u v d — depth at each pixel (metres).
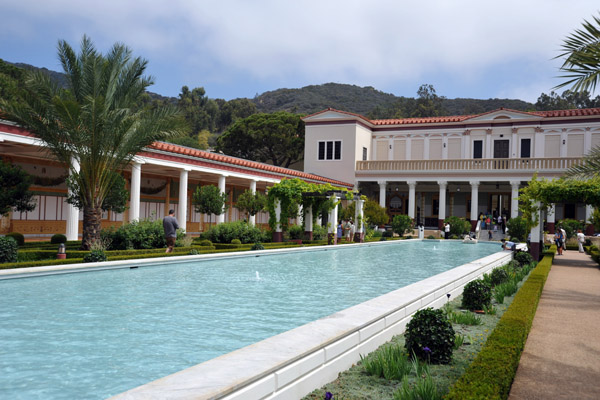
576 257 20.19
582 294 9.95
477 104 132.88
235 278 10.84
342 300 8.19
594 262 17.73
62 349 5.04
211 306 7.48
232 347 5.20
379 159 41.78
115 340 5.41
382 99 159.62
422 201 40.44
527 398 3.99
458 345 5.42
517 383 4.38
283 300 8.12
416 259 17.53
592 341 6.00
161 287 9.30
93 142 13.95
